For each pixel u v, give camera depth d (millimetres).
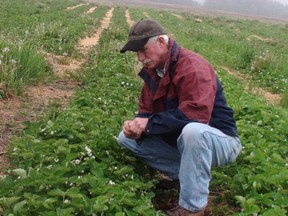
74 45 12492
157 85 3783
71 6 38875
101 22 25594
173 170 4078
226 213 3889
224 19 46594
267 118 6176
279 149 5023
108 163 4105
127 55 10758
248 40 24062
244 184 4000
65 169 3607
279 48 21188
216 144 3508
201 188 3471
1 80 6508
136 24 3580
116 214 3098
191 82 3447
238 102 7121
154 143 3979
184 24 31688
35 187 3414
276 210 3404
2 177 3723
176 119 3451
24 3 29078
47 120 5258
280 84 10766
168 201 4102
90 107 6098
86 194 3570
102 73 8523
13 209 3145
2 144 4797
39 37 12258
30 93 6797
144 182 4027
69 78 8102
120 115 5695
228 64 13195
